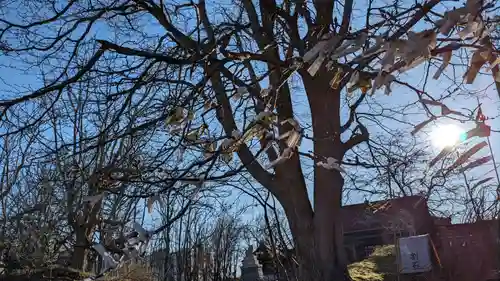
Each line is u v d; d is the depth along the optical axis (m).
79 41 7.45
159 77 7.85
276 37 7.67
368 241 15.84
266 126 4.17
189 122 4.92
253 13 8.11
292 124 4.37
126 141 8.24
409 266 8.41
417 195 10.59
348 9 7.29
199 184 4.09
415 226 10.27
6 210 12.20
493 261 9.92
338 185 8.67
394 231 10.48
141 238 4.09
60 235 15.21
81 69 6.81
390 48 3.10
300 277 7.23
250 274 19.33
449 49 3.27
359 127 9.23
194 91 5.21
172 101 6.30
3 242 12.23
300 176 8.93
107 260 4.20
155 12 8.02
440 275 8.95
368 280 8.99
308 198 8.90
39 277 12.40
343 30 6.99
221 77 6.94
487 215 12.93
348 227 16.11
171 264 16.77
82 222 11.00
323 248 8.41
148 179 5.89
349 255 15.53
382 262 10.59
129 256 4.08
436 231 11.44
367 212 10.82
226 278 16.22
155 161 6.55
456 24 3.06
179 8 8.52
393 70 3.28
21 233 12.32
